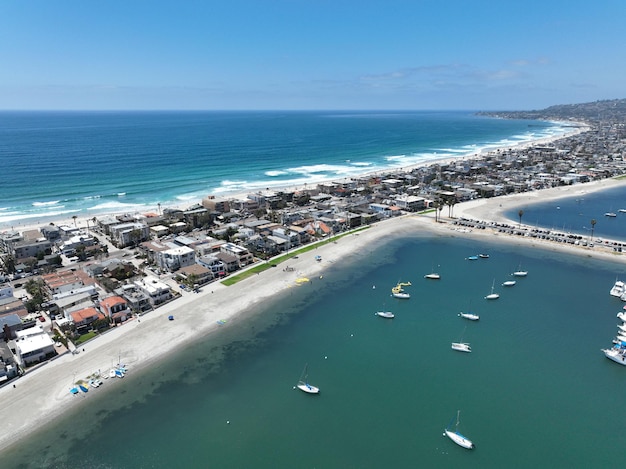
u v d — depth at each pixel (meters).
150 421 73.06
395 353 94.38
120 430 70.94
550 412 76.75
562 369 89.25
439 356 93.44
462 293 124.44
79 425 71.75
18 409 74.31
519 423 73.94
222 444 68.50
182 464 64.62
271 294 122.50
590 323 107.50
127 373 85.38
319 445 68.56
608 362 91.75
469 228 187.25
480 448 68.38
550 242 168.38
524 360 92.19
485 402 79.00
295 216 194.88
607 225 191.25
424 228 188.12
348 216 193.00
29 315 105.56
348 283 131.00
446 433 71.00
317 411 76.12
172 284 127.31
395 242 170.00
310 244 166.88
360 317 110.12
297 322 107.12
